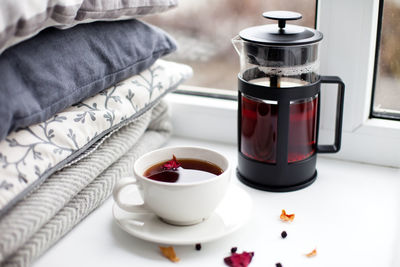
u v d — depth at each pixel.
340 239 0.65
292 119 0.73
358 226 0.68
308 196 0.75
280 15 0.71
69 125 0.67
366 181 0.80
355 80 0.83
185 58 1.02
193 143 0.96
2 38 0.53
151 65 0.86
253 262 0.60
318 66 0.75
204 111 0.95
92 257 0.62
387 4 0.81
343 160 0.88
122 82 0.79
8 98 0.58
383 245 0.63
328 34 0.83
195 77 1.02
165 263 0.60
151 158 0.69
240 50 0.76
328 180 0.80
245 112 0.76
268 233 0.66
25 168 0.59
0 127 0.56
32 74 0.62
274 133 0.73
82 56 0.69
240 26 0.95
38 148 0.62
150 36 0.82
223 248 0.63
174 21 1.01
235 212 0.67
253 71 0.74
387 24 0.83
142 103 0.79
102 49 0.72
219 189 0.62
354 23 0.80
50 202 0.61
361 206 0.73
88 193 0.69
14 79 0.59
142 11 0.77
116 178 0.75
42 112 0.62
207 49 0.99
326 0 0.81
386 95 0.87
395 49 0.83
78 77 0.68
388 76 0.85
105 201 0.75
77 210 0.66
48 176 0.64
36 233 0.60
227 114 0.93
